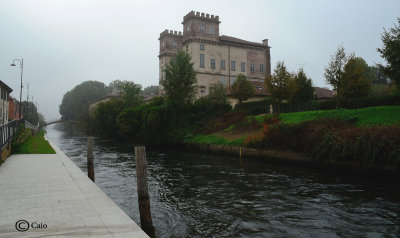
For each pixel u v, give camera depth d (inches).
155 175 661.9
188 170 737.0
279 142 864.9
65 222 235.1
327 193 477.7
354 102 1067.9
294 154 802.2
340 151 672.4
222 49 2336.4
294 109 1332.4
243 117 1375.5
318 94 1994.3
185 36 2342.5
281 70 1232.2
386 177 571.8
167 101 1595.7
